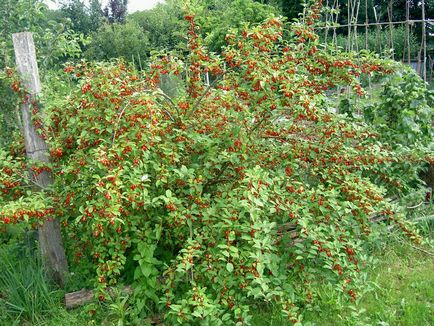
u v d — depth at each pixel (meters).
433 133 6.26
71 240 3.76
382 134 5.25
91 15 23.58
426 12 19.64
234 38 3.38
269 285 3.05
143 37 16.42
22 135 3.99
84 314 3.20
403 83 5.38
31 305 3.28
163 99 3.73
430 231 4.56
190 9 3.48
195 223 3.15
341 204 3.21
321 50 3.54
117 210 2.61
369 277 3.80
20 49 3.44
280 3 15.56
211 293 3.03
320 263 3.36
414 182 5.25
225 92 3.68
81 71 3.67
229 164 3.48
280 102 3.22
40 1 5.25
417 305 3.41
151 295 3.10
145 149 2.93
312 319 3.21
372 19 18.97
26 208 2.96
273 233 3.13
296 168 3.70
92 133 3.10
